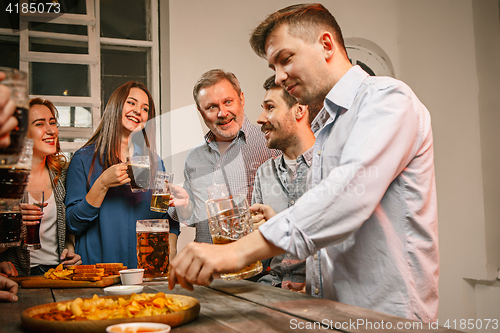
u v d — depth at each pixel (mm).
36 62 2977
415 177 953
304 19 1040
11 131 628
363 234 970
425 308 945
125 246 1841
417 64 3719
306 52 1042
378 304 945
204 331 662
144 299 792
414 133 909
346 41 3664
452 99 3570
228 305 870
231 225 958
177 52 3141
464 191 3486
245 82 3273
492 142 3424
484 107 3443
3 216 1186
